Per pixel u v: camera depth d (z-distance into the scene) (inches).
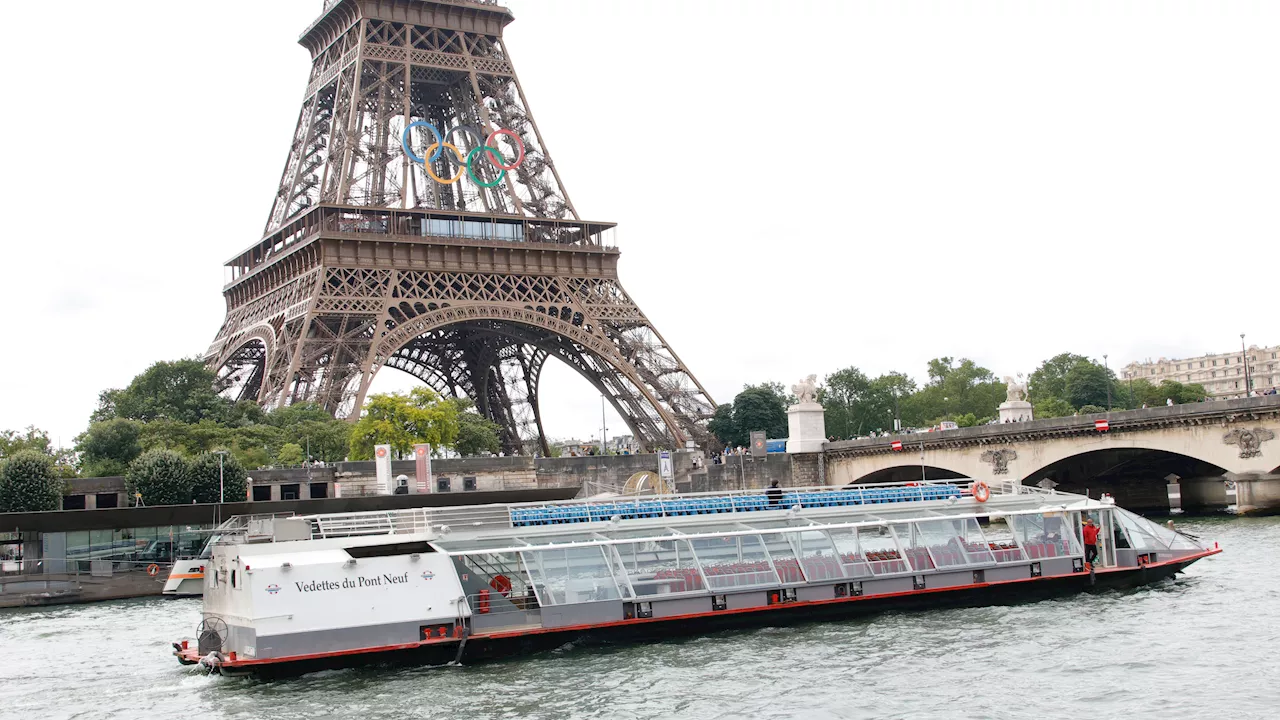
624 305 7135.8
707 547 2849.4
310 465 5570.9
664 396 6943.9
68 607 4158.5
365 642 2447.1
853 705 2113.7
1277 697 2054.6
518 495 5364.2
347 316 6323.8
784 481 6865.2
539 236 7150.6
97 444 5930.1
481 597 2598.4
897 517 3110.2
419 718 2105.1
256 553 2519.7
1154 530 3287.4
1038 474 6092.5
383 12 7170.3
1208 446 4985.2
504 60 7509.8
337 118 7086.6
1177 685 2158.0
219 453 5093.5
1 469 4918.8
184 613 3718.0
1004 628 2687.0
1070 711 2032.5
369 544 2600.9
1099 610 2856.8
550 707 2156.7
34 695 2432.3
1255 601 2886.3
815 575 2854.3
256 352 7455.7
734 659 2477.9
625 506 3006.9
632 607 2662.4
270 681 2399.1
